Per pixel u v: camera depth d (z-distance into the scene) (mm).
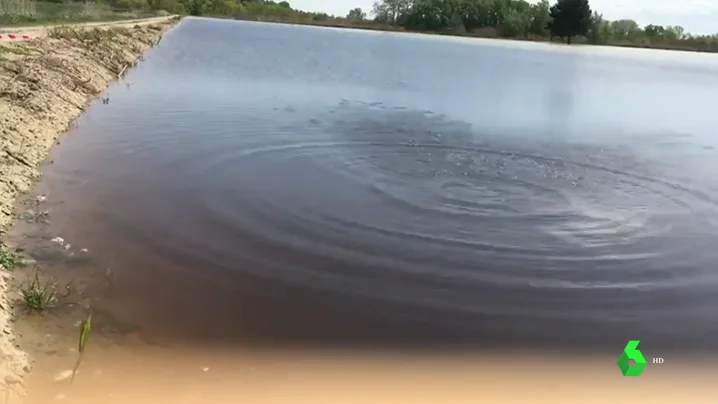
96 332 5832
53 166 10484
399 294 6988
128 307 6309
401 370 5676
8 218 8125
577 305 7043
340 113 17078
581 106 22203
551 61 43844
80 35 23531
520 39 74500
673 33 72250
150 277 6941
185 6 78250
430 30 78188
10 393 4738
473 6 77312
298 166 11547
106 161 11000
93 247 7559
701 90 29375
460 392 5418
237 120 15023
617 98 24969
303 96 19500
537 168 12781
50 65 16047
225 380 5320
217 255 7566
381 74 27359
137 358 5512
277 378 5414
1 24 23516
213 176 10562
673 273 7973
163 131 13422
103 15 44500
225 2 82562
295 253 7770
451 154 13375
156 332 5938
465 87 24969
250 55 31359
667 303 7219
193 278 6992
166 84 19938
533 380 5660
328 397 5211
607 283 7605
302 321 6340
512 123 17781
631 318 6855
